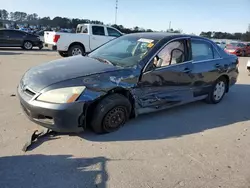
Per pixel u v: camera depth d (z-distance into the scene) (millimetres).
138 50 4340
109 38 13586
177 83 4570
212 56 5430
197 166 3145
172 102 4609
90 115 3652
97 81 3555
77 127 3461
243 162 3314
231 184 2836
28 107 3393
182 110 5215
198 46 5082
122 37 5113
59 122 3338
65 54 13734
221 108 5551
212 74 5312
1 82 6664
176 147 3594
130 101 4020
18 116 4262
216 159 3344
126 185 2701
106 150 3369
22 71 8477
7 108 4625
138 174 2902
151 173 2936
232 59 5930
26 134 3650
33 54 14734
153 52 4184
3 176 2721
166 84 4379
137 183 2744
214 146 3705
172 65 4449
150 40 4461
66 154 3213
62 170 2887
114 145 3516
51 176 2771
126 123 4281
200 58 5090
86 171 2896
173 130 4164
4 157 3068
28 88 3482
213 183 2830
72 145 3439
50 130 3707
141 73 3979
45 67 3955
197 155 3414
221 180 2896
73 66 3896
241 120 4879
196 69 4883
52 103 3277
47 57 13500
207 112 5211
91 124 3664
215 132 4219
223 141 3895
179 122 4539
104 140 3631
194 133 4117
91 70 3725
